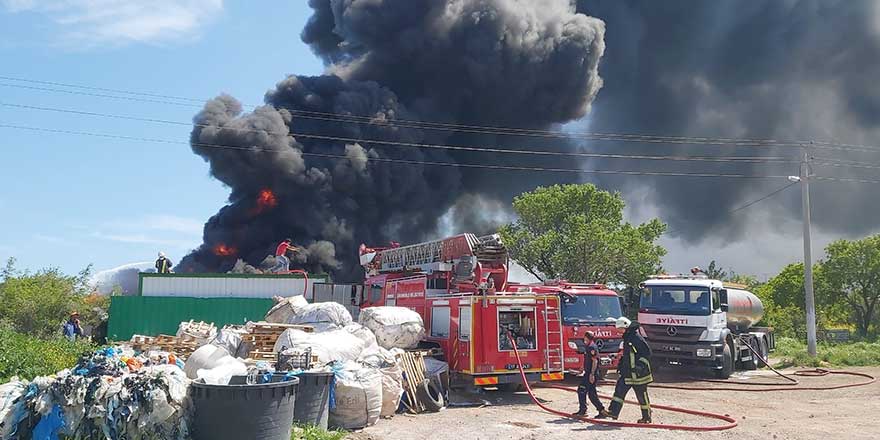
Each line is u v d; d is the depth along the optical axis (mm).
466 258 14969
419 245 16938
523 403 13008
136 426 7074
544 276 37188
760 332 22422
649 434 9719
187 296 22312
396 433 9695
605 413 10898
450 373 13602
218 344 12164
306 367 9922
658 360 18703
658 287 18703
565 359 15750
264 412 7465
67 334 17547
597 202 39281
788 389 15602
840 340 54281
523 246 37969
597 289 17078
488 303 13328
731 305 20281
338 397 9891
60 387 7000
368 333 12711
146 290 22156
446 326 13984
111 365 7586
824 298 55750
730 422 10680
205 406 7422
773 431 10062
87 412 6957
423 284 15344
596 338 16047
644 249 35438
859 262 54219
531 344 13625
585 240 34938
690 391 15305
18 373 10125
